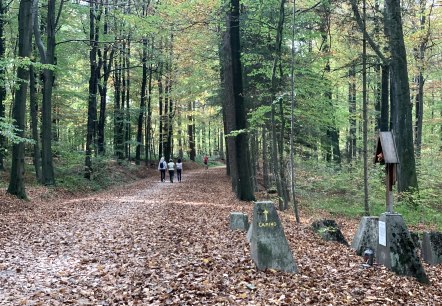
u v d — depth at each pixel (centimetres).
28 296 611
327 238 1083
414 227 1338
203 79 2555
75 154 2653
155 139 4831
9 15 2444
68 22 2645
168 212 1444
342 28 1505
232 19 1720
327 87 1852
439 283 806
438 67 2373
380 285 724
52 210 1503
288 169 1991
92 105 2620
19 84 1647
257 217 777
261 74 2031
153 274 709
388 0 1503
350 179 1945
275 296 612
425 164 1945
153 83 4025
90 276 709
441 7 2030
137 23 1808
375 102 2742
